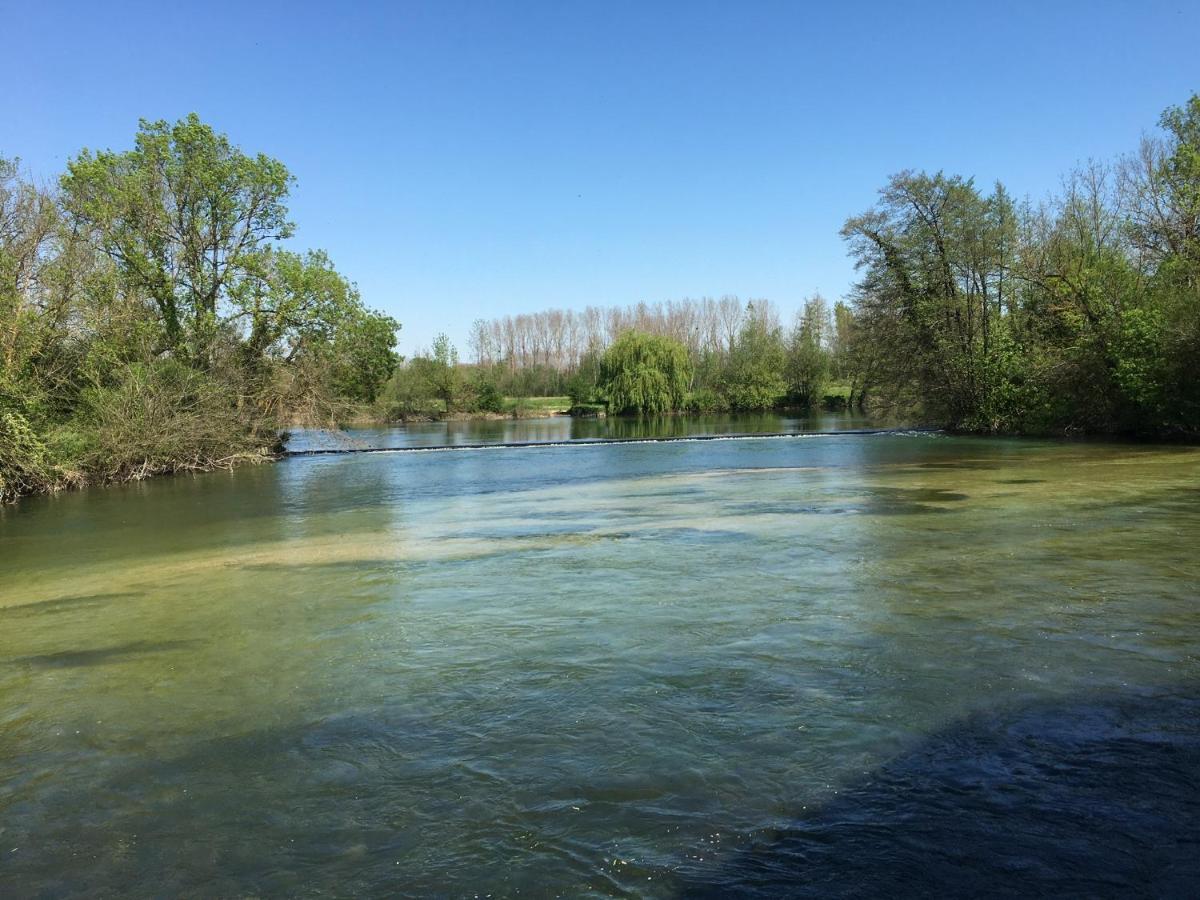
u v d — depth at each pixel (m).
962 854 3.45
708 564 9.42
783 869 3.39
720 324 99.75
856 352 40.56
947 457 24.06
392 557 10.82
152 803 4.21
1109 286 30.98
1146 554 9.17
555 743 4.70
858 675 5.59
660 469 23.61
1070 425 31.81
